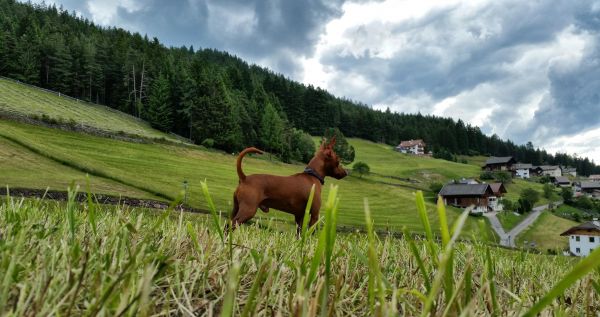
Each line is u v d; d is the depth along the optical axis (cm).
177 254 129
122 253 98
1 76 7712
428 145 16088
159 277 96
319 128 13075
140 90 8956
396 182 8938
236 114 8638
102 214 191
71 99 7969
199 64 9356
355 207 4619
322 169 498
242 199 450
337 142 9519
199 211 2327
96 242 115
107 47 9256
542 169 14812
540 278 182
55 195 1931
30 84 7919
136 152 5484
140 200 2336
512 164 14175
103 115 7544
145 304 58
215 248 145
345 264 135
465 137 17438
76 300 78
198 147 7200
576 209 10244
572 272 41
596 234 4762
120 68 9106
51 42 8338
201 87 8281
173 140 7219
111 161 4531
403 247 193
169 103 8081
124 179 2925
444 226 52
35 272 89
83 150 4803
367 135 14825
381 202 5606
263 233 226
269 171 6956
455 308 69
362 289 124
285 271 117
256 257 113
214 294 100
